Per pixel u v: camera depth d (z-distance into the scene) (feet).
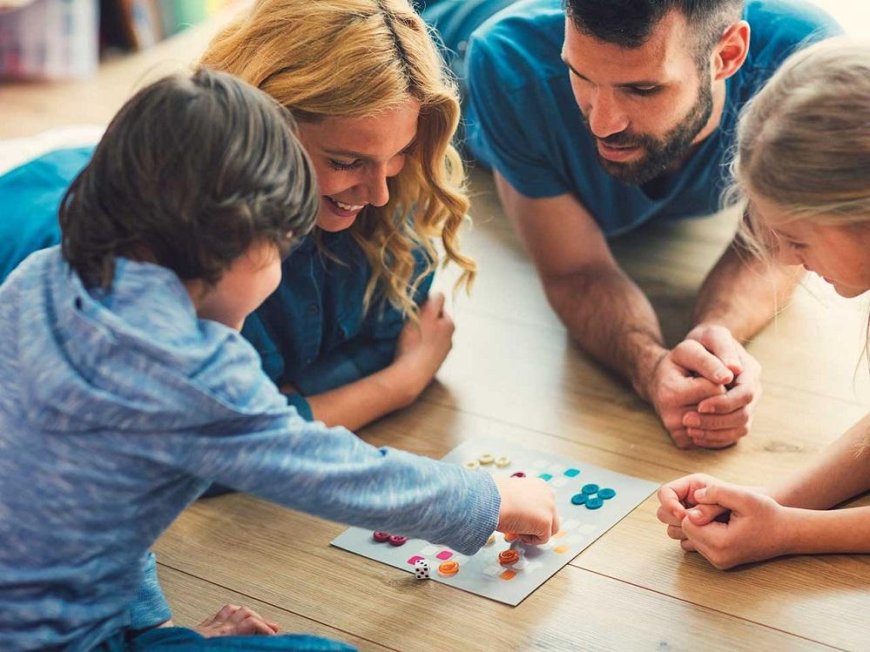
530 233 6.01
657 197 6.06
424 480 3.83
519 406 5.58
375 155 4.57
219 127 3.45
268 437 3.43
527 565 4.50
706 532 4.36
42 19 9.44
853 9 9.11
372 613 4.32
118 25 9.86
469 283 5.55
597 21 4.66
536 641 4.12
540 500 4.38
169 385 3.30
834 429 5.24
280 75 4.47
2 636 3.42
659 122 5.02
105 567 3.51
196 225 3.42
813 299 6.25
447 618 4.26
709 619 4.18
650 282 6.50
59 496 3.40
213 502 5.02
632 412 5.48
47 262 3.62
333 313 5.40
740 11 5.05
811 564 4.40
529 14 5.82
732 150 5.66
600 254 5.98
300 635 3.66
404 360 5.57
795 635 4.08
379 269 5.35
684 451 5.17
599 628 4.17
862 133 3.71
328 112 4.44
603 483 4.98
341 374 5.47
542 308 6.41
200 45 9.91
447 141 4.88
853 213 3.78
